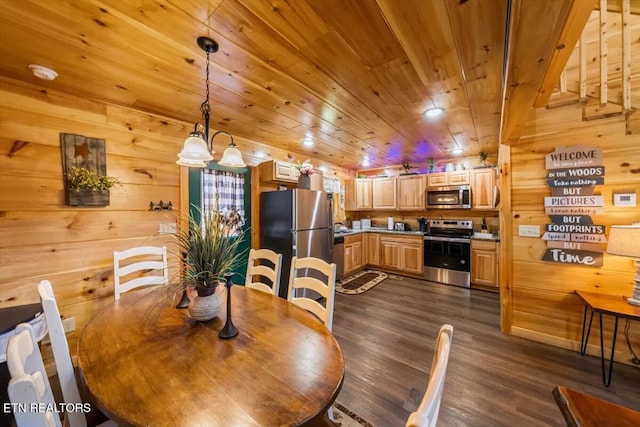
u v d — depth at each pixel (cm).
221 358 99
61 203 199
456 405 163
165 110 240
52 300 99
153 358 99
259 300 162
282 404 76
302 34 137
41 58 157
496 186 365
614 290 205
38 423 58
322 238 371
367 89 198
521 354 218
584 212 214
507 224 250
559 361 207
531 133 235
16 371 61
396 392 175
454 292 381
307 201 344
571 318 224
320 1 115
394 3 116
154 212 250
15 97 180
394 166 540
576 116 214
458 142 355
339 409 160
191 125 277
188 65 166
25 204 184
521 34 91
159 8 119
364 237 512
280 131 306
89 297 212
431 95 207
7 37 137
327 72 174
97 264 216
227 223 135
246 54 155
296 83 188
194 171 303
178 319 134
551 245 230
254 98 214
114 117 225
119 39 141
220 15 124
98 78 182
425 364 207
